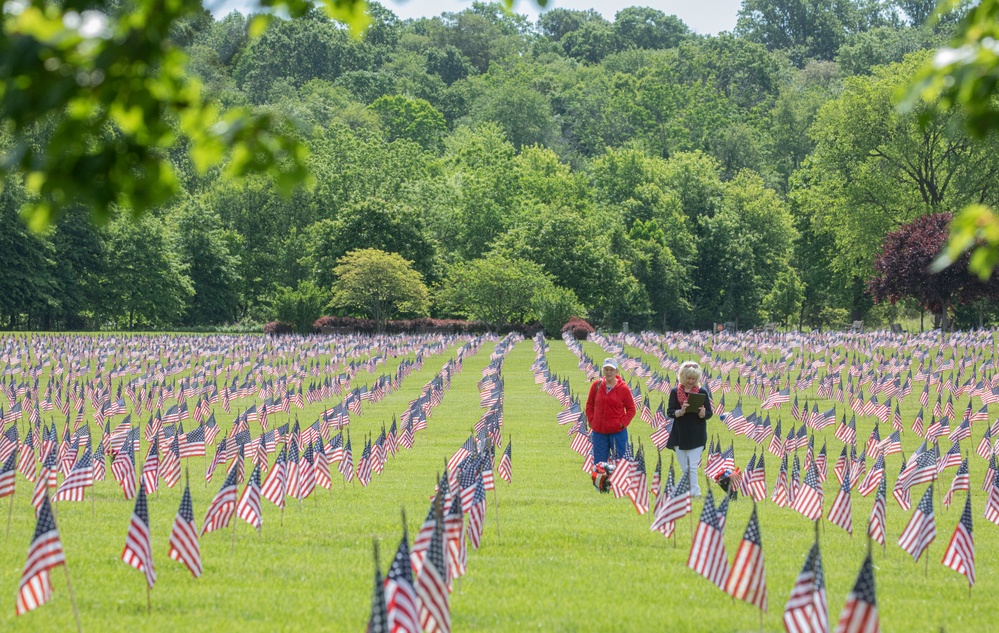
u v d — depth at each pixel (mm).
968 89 8094
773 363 75812
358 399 50594
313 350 93562
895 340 90938
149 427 38969
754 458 26812
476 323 134750
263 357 83000
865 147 121312
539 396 58688
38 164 7672
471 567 17781
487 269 132000
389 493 26609
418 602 12812
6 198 122125
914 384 65750
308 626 13984
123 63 7695
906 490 25109
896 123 117375
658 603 15586
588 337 123562
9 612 14688
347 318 132750
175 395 58125
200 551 18797
